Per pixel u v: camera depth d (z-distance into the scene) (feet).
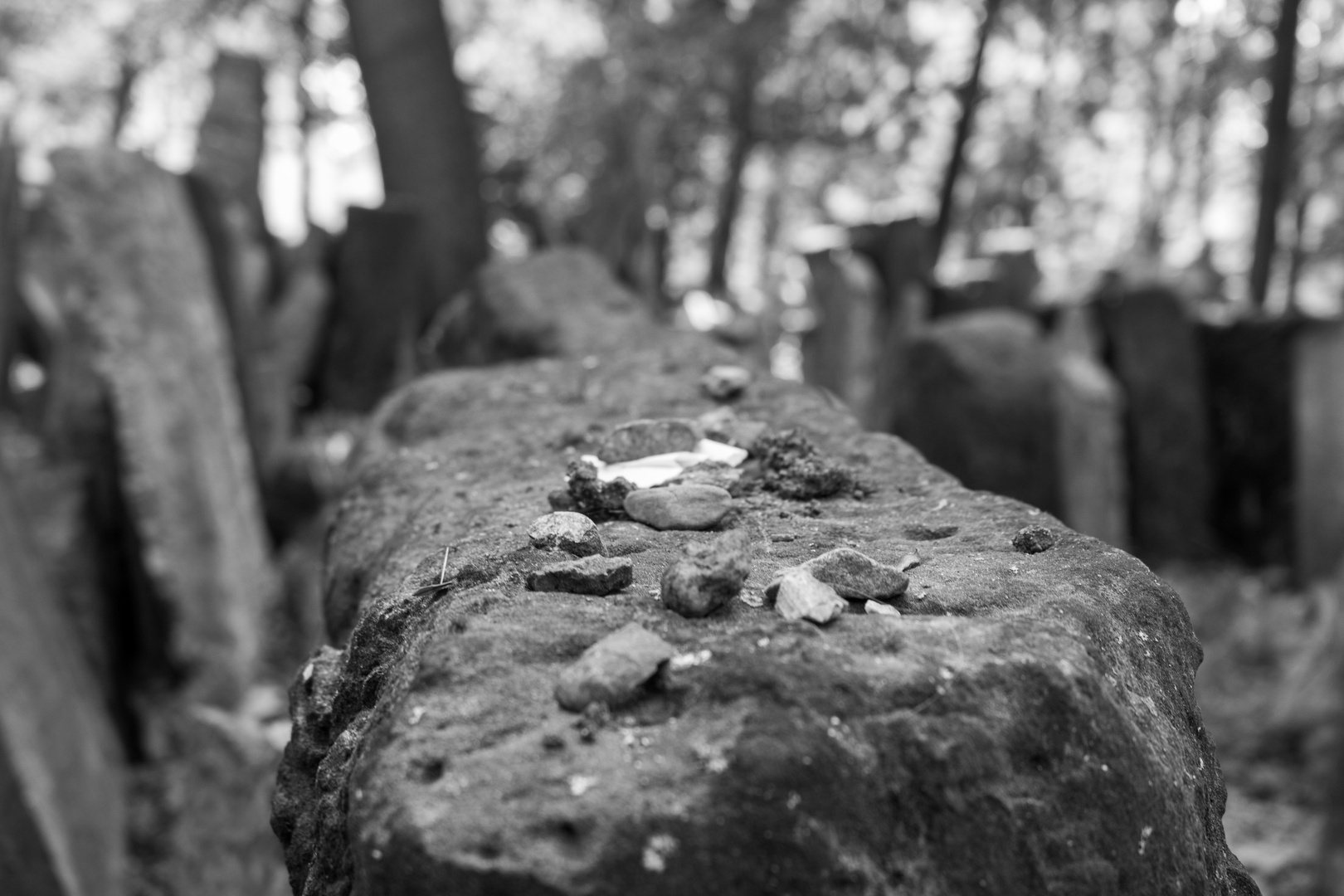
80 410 23.32
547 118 52.95
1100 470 34.58
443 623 5.11
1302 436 36.27
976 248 56.08
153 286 23.50
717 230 55.31
